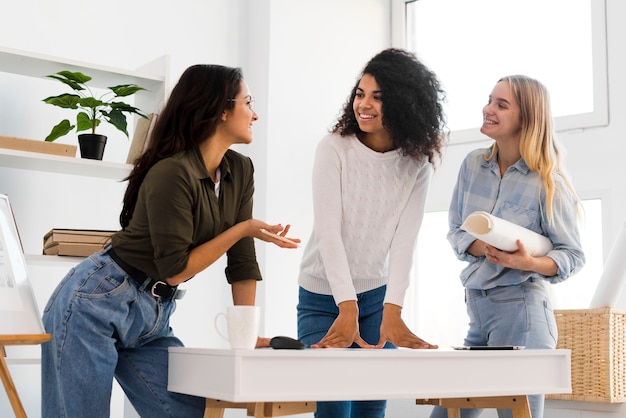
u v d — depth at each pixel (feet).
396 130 7.76
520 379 6.46
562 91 12.69
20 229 10.94
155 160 6.73
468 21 14.02
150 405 6.82
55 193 11.30
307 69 13.80
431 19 14.56
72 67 10.14
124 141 11.98
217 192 7.00
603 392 9.69
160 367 6.82
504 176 8.66
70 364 6.42
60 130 10.20
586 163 12.22
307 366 5.61
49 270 11.19
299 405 5.87
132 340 6.79
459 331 13.60
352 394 5.74
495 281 8.37
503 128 8.54
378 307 8.50
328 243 7.73
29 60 9.85
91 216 11.60
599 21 12.22
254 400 5.38
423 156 8.07
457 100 14.03
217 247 6.58
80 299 6.48
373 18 14.78
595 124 12.16
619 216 11.81
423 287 14.05
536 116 8.47
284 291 13.20
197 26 13.10
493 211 8.66
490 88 13.62
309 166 13.71
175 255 6.37
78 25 11.80
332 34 14.17
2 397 10.60
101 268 6.61
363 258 8.28
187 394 6.43
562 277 8.23
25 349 10.87
